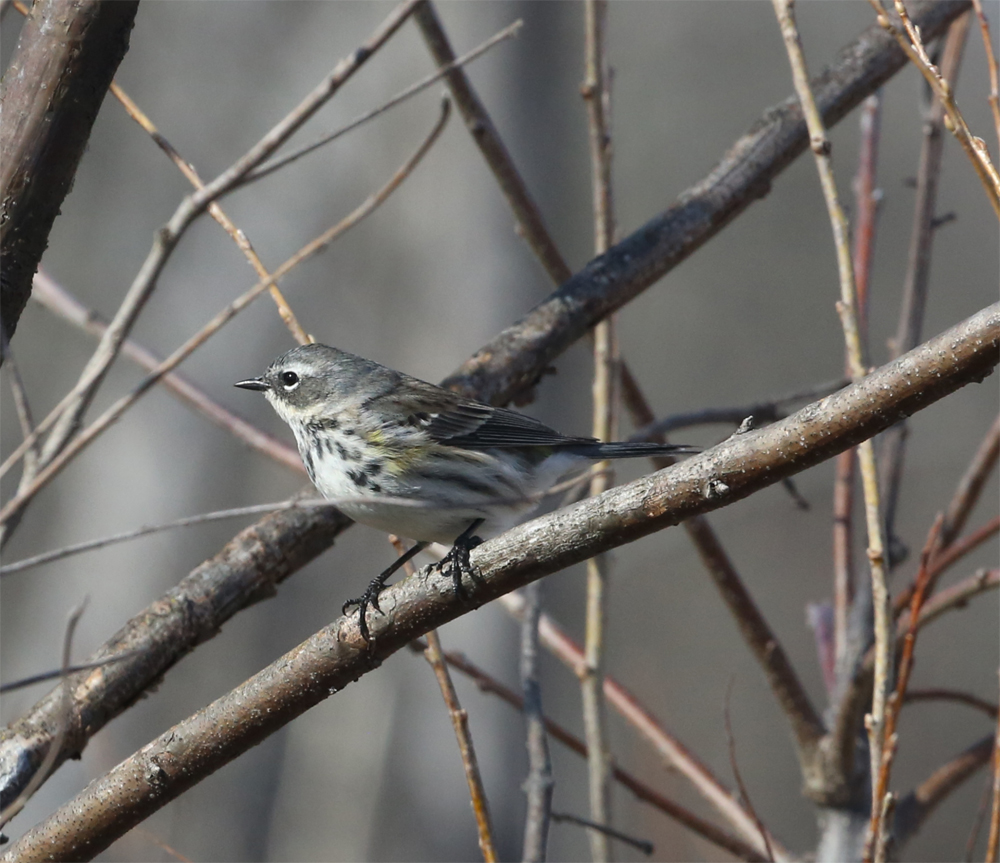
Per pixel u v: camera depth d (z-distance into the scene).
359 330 15.95
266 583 5.97
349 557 17.03
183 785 4.67
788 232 23.55
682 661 20.47
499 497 6.39
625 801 13.59
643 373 23.22
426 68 15.71
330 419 6.70
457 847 15.05
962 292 23.23
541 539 4.32
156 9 16.77
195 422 15.97
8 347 4.11
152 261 3.91
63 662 3.53
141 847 9.04
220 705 4.67
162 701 16.16
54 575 16.03
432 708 15.46
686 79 23.89
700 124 23.75
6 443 17.33
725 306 23.48
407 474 6.55
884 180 23.50
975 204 23.31
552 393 16.16
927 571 4.83
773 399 7.34
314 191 16.20
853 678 6.18
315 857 15.81
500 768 14.88
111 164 16.75
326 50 16.48
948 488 20.50
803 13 23.86
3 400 17.38
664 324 23.36
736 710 19.92
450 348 15.38
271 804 16.33
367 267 16.00
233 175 3.99
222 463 16.00
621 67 23.86
